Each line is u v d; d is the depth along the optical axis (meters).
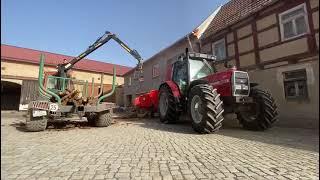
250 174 2.91
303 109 8.35
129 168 3.19
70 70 10.03
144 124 8.84
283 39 9.19
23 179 2.80
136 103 12.53
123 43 11.41
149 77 21.11
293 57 8.78
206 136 5.81
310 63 8.26
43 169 3.18
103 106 8.16
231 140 5.25
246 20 10.74
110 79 35.38
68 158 3.75
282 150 4.24
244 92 6.53
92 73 33.91
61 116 8.10
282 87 9.12
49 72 9.21
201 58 8.43
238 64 11.09
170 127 7.79
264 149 4.32
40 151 4.28
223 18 13.07
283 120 8.97
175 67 8.92
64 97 8.00
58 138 5.73
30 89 20.23
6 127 8.40
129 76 26.50
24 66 29.00
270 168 3.15
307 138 5.54
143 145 4.72
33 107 7.12
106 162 3.49
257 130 6.97
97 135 6.15
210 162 3.45
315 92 8.05
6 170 3.14
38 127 7.09
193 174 2.92
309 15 8.41
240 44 11.05
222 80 6.73
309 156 3.79
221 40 12.20
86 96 8.93
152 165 3.32
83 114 8.13
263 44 9.95
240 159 3.61
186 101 7.89
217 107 5.98
